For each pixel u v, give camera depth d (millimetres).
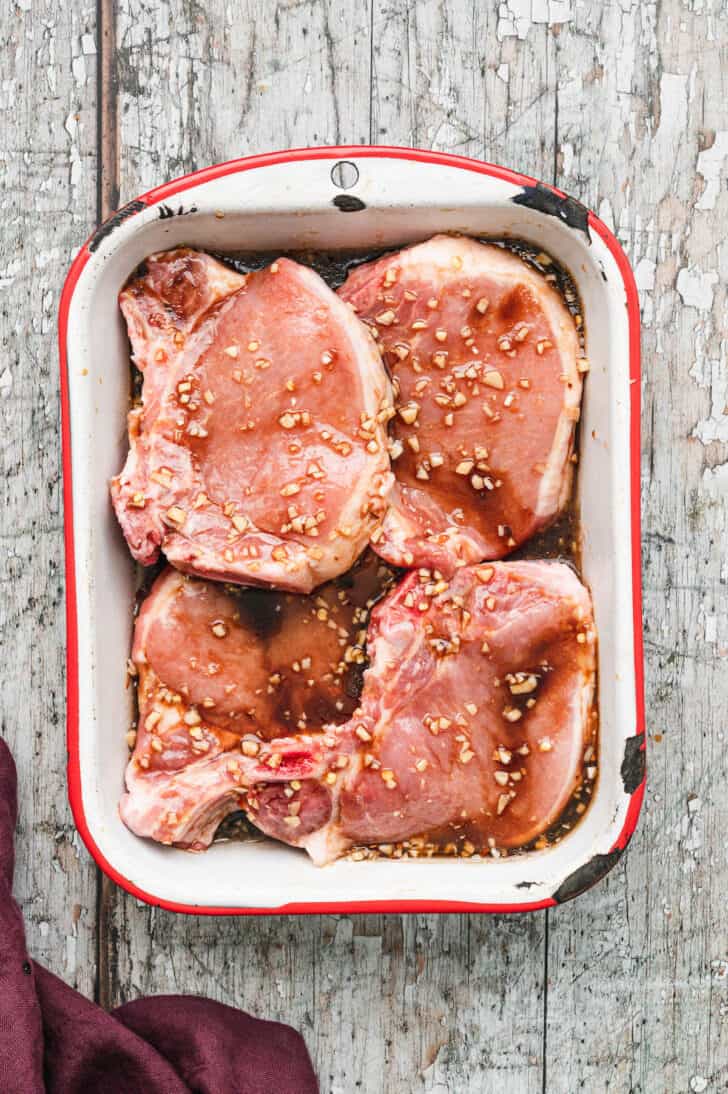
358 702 944
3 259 990
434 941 997
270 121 984
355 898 924
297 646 944
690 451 991
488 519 940
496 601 928
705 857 997
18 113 989
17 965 952
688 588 994
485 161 983
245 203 909
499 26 984
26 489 993
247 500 925
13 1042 941
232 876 940
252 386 926
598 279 917
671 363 990
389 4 983
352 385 921
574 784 936
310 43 984
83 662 918
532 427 932
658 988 999
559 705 930
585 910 998
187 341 930
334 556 922
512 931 997
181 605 939
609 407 916
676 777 996
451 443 937
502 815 937
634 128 987
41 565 994
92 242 908
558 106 985
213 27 984
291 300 924
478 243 934
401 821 937
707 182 987
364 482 919
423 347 934
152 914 997
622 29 985
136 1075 955
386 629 929
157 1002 983
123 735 945
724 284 988
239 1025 984
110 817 930
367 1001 997
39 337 991
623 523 913
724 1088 999
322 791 932
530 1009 997
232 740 941
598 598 929
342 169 931
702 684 995
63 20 986
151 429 926
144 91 986
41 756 995
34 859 995
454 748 931
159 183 986
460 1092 996
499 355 932
